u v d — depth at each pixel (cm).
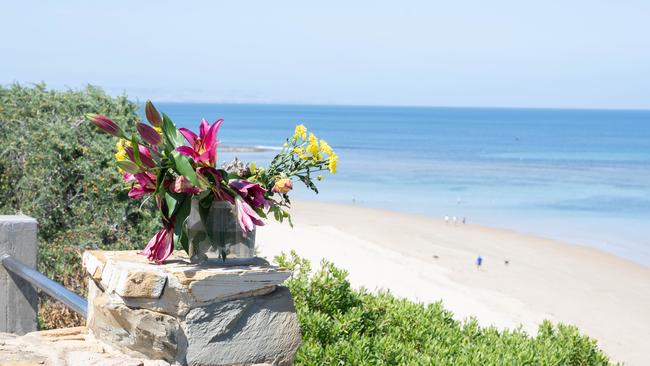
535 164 6206
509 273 2116
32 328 470
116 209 791
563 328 601
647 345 1506
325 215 3069
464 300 1694
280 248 1986
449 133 12588
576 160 6750
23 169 812
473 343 520
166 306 262
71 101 856
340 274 526
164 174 260
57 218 792
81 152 816
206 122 269
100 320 293
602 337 1547
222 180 262
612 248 2642
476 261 2178
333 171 283
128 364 261
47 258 767
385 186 4359
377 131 13162
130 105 902
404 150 7844
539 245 2647
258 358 271
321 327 449
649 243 2752
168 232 271
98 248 771
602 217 3344
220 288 259
